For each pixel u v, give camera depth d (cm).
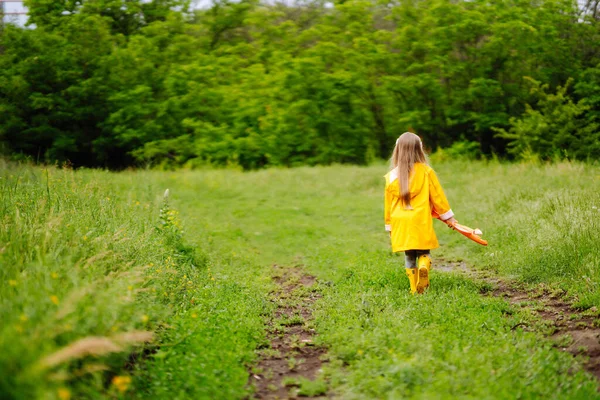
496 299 554
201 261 734
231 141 2747
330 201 1400
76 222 560
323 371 391
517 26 2336
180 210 1145
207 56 2947
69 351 276
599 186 962
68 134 2767
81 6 2922
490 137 2744
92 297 367
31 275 381
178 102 2741
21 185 805
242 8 3228
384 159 2806
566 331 464
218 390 348
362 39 2661
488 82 2495
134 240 586
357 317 501
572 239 657
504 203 1028
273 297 625
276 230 1072
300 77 2733
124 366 371
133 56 2759
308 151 2903
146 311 414
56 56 2611
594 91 2253
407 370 352
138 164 2862
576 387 343
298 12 3334
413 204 578
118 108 2753
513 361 380
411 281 593
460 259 808
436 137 2830
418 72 2666
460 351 399
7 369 258
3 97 2659
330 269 764
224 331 456
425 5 2639
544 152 2064
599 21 2373
